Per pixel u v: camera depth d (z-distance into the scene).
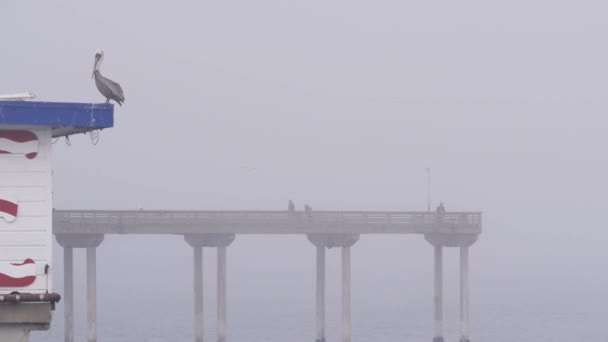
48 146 32.56
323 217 98.75
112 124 32.41
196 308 98.62
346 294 101.00
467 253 103.25
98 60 32.28
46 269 32.50
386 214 100.69
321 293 103.50
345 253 101.19
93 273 95.00
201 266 98.69
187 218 95.56
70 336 95.44
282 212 97.81
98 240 94.69
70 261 95.44
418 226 101.31
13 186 32.41
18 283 32.38
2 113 31.81
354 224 99.56
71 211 93.25
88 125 32.22
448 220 102.12
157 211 94.69
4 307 32.22
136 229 94.19
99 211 93.62
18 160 32.44
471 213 102.25
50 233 32.56
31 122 31.98
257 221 97.25
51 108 32.03
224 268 98.06
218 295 98.12
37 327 32.41
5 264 32.34
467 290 103.25
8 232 32.38
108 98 32.38
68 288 95.75
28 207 32.47
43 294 32.34
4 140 32.34
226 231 96.31
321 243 102.44
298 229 98.12
